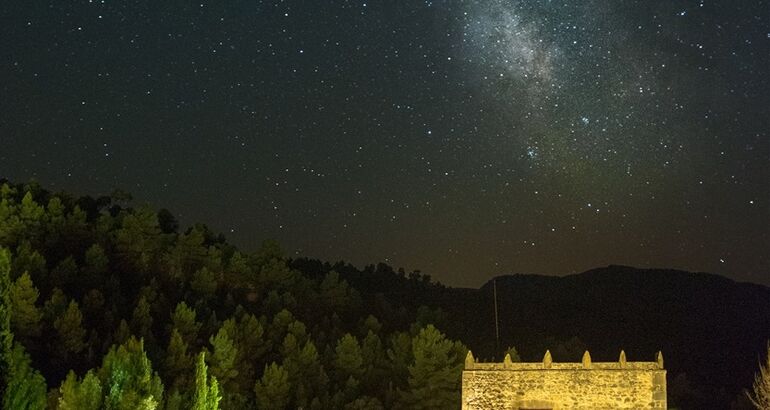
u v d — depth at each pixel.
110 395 36.50
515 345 98.00
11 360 27.47
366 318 92.81
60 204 84.69
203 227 105.75
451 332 92.69
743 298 125.44
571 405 38.12
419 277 125.69
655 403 37.91
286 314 76.38
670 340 106.81
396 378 72.19
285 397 63.78
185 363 60.47
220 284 88.50
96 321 67.31
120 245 82.00
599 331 110.44
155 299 74.69
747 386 88.75
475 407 38.75
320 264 125.00
